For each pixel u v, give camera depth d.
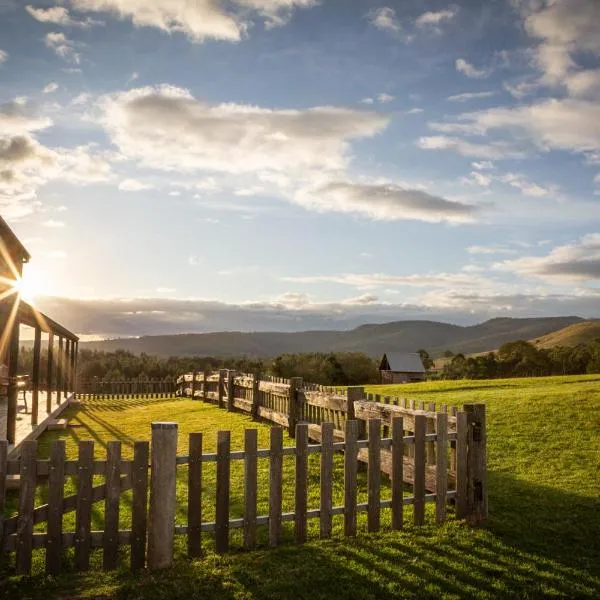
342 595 5.59
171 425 6.24
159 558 6.11
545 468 11.11
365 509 7.42
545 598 5.72
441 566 6.39
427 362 116.75
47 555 5.95
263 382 17.39
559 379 29.55
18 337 13.13
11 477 9.67
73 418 22.14
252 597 5.51
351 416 11.42
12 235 17.73
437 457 7.93
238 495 9.15
